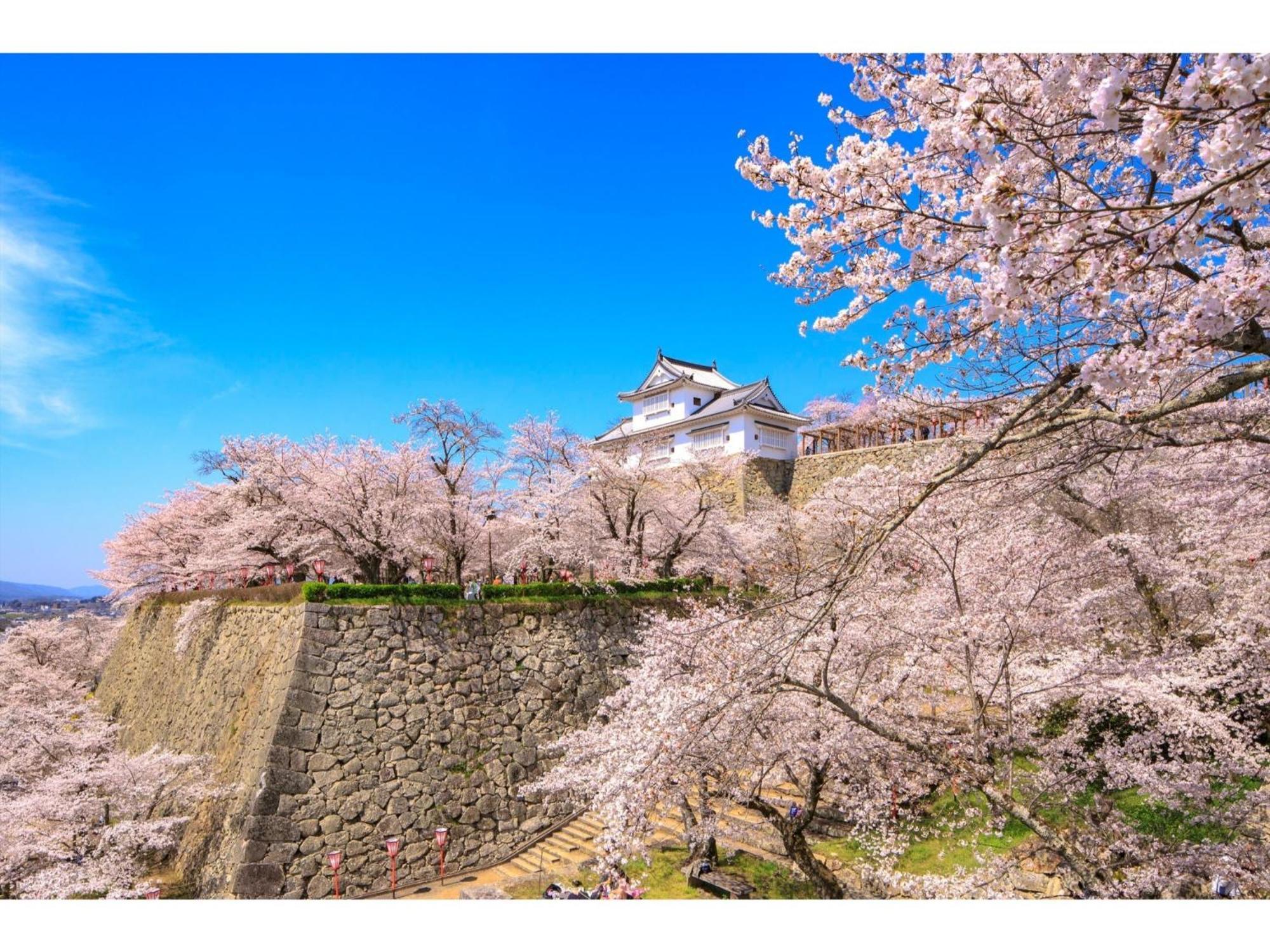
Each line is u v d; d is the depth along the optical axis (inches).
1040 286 128.5
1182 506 307.3
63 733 597.0
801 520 687.1
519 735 539.8
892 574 305.7
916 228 166.4
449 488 677.3
